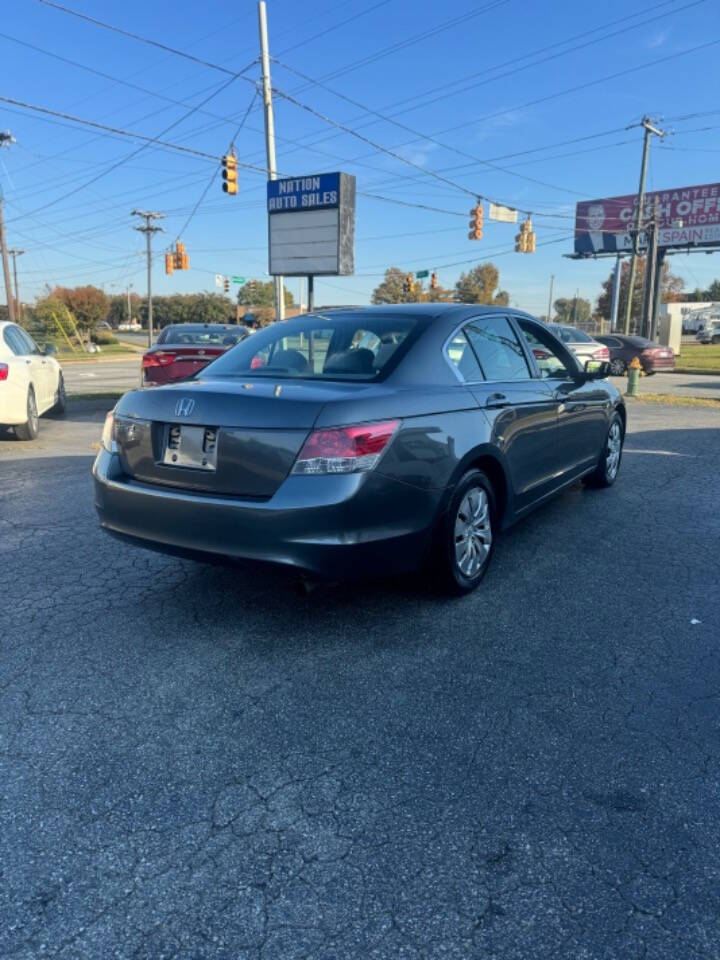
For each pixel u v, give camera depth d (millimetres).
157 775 2578
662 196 44969
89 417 12367
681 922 1955
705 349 44938
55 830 2301
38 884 2086
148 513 3604
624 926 1943
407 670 3340
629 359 24781
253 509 3254
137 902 2027
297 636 3689
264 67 18188
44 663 3395
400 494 3465
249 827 2322
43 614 3951
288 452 3252
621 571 4648
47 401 10727
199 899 2039
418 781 2551
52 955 1856
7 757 2670
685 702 3082
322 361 4031
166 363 10594
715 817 2369
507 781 2549
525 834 2289
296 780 2557
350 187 15344
